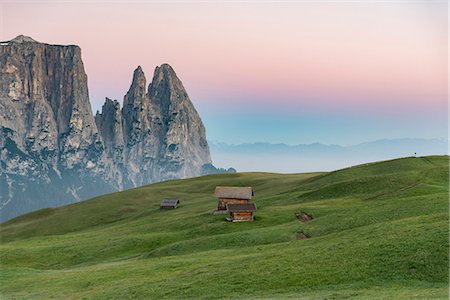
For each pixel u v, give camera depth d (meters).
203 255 65.38
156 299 46.53
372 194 100.81
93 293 51.69
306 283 44.97
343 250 51.47
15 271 69.56
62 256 82.94
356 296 39.06
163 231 98.69
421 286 40.09
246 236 75.12
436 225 52.78
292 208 98.62
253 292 44.72
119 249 83.25
